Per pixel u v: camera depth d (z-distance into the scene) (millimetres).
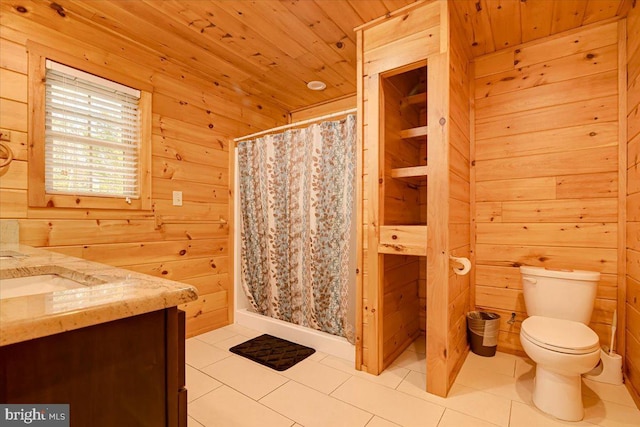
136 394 650
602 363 1933
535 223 2273
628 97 1959
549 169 2232
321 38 2215
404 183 2418
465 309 2342
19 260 1208
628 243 1936
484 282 2451
